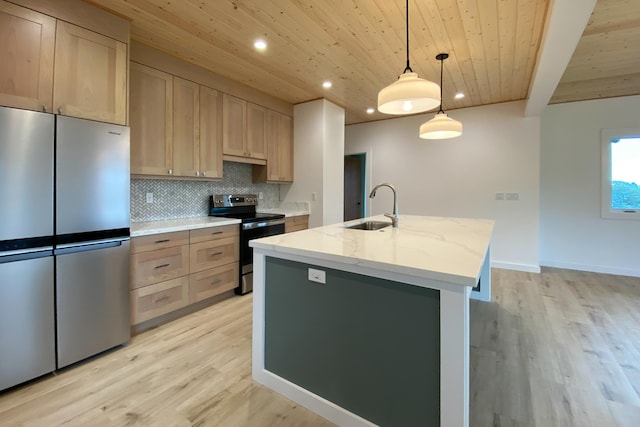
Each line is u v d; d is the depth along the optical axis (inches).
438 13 90.5
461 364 47.9
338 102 179.8
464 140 193.3
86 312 82.8
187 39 106.5
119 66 90.8
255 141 157.4
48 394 70.1
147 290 101.5
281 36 104.2
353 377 60.4
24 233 71.0
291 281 69.3
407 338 53.6
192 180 133.3
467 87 154.9
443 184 200.8
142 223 119.4
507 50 113.6
